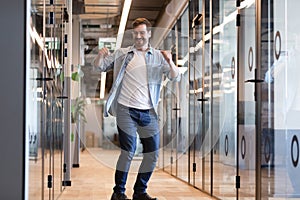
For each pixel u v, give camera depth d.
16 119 2.67
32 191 2.95
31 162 2.90
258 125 3.89
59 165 5.01
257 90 3.92
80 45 5.75
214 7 5.19
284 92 3.78
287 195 3.68
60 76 5.08
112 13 8.28
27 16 2.70
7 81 2.67
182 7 6.71
